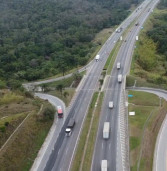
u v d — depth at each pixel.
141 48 178.12
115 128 100.38
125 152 87.81
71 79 147.12
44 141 96.31
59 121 107.56
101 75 146.00
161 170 85.81
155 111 112.31
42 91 141.38
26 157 86.69
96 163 83.94
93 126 102.38
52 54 187.38
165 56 184.12
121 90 128.38
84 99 123.44
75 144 93.25
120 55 167.75
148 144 94.75
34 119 100.38
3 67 171.88
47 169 83.19
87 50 185.12
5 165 79.50
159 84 138.00
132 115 109.62
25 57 184.25
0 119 96.25
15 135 89.88
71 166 83.50
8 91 128.75
